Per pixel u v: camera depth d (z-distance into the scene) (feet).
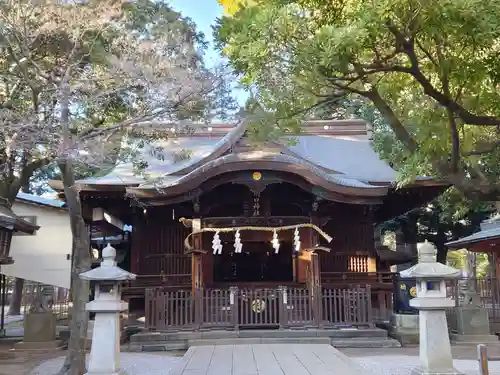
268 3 26.43
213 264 54.24
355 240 53.11
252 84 27.02
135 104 36.40
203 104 37.27
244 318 44.55
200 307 43.45
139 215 52.65
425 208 82.43
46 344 42.55
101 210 56.24
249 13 24.85
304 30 24.12
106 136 36.24
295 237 45.37
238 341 41.34
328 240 46.24
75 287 29.53
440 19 20.49
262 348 32.89
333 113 75.41
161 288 45.83
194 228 46.52
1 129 30.07
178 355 38.70
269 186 49.57
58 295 74.49
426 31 21.71
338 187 45.78
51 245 65.36
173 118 38.09
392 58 26.86
